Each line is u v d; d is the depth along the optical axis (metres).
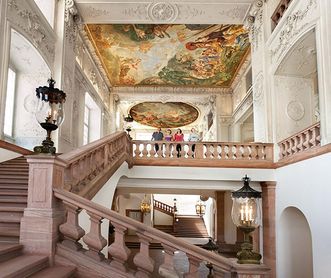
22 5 8.92
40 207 3.98
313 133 8.60
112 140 8.05
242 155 11.48
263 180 11.19
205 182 11.87
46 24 10.55
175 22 13.76
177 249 3.78
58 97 4.69
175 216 27.69
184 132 29.75
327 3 7.78
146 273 3.88
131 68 18.80
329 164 7.52
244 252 3.96
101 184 6.69
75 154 5.24
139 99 21.86
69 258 3.94
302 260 10.34
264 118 11.77
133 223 3.90
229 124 20.58
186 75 19.61
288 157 10.02
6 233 4.17
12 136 10.52
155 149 11.70
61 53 11.40
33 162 4.04
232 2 12.66
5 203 5.31
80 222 5.23
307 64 10.70
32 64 10.57
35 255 3.83
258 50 12.66
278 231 10.71
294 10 9.58
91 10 12.93
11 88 10.59
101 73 18.69
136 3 12.66
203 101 22.31
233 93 20.55
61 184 4.28
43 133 10.55
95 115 18.14
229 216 18.30
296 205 9.39
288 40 9.95
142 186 11.84
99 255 3.98
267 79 11.74
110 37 15.53
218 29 15.01
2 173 7.13
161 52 17.08
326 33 7.79
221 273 3.75
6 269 3.25
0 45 7.89
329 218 7.45
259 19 12.53
